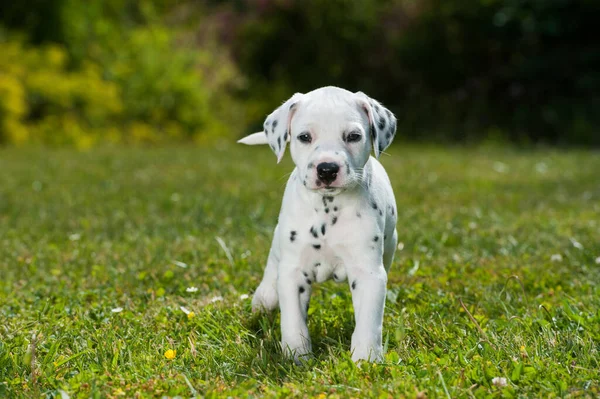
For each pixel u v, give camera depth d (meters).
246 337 4.66
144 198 10.20
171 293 5.81
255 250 6.94
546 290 5.54
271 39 22.33
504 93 20.33
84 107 18.62
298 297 4.38
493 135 19.22
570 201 9.70
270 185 11.27
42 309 5.25
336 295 5.46
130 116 19.47
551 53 19.89
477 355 4.08
